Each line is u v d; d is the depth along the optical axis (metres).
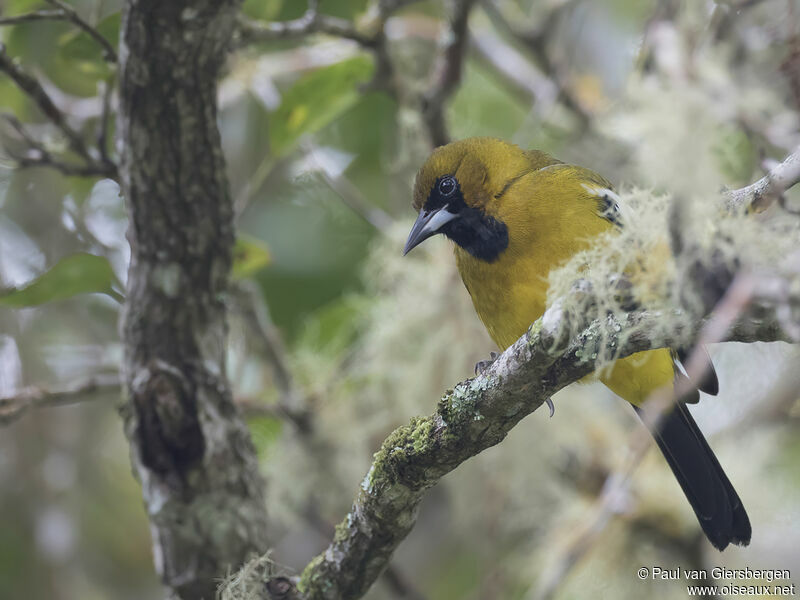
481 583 10.78
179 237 7.00
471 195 8.34
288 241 12.09
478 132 12.63
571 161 11.57
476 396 5.79
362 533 6.42
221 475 7.06
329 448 10.36
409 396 10.43
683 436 8.11
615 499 9.38
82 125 10.47
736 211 5.50
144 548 12.58
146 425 6.98
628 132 5.64
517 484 10.55
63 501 11.72
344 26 9.05
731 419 10.06
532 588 10.41
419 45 12.88
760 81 7.54
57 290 7.91
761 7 8.69
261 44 11.08
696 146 5.24
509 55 12.70
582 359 5.51
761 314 4.90
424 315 10.45
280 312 11.93
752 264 5.05
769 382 9.67
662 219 5.32
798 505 10.09
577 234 7.84
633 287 5.39
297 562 11.58
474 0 9.59
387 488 6.17
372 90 10.21
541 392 5.68
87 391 7.85
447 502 12.55
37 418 11.80
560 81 11.48
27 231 11.60
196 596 7.03
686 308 5.19
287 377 9.73
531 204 8.01
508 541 11.48
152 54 6.49
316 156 11.76
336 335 10.72
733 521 8.03
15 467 11.72
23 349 11.53
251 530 7.13
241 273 9.12
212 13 6.36
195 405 7.02
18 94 10.16
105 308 11.96
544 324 5.51
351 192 11.22
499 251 8.11
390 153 12.45
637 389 7.97
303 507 10.50
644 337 5.34
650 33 8.77
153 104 6.65
